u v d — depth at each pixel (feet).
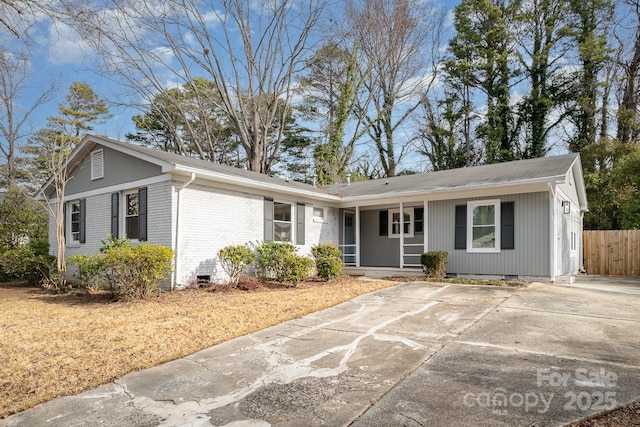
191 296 28.40
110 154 36.50
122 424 10.27
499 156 79.46
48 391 12.54
